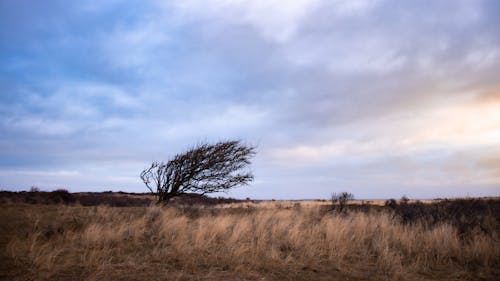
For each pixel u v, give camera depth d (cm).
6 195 1802
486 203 1474
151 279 470
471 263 643
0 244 634
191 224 912
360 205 1800
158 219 945
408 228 893
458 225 920
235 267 550
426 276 557
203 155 1455
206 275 502
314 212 1359
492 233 816
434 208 1220
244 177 1519
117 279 465
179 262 567
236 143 1509
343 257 660
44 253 555
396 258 630
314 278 525
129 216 1029
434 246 731
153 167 1439
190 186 1474
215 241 741
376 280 527
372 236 845
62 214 992
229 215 1095
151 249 651
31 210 1073
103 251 611
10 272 478
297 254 658
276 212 1327
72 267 513
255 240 758
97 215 985
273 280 504
